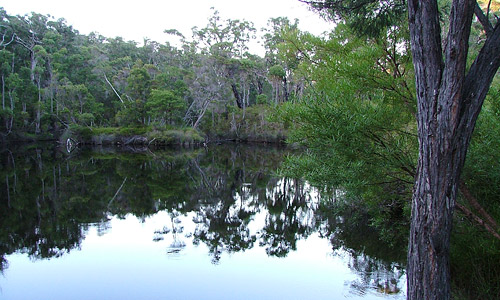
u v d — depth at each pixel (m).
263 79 45.00
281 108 5.50
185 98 38.28
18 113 33.28
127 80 35.00
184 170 19.12
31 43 38.78
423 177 2.55
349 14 4.61
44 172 17.47
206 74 37.53
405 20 5.05
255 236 8.11
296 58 6.47
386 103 5.04
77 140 34.00
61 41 42.88
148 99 34.69
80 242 7.50
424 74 2.55
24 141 34.00
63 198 12.01
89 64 40.44
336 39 5.75
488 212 4.52
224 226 9.01
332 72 5.30
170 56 44.62
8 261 6.38
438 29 2.53
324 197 8.82
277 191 13.77
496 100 4.49
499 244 4.36
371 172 4.96
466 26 2.33
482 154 4.41
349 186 4.91
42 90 34.50
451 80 2.39
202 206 11.26
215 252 6.91
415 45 2.62
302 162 5.48
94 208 10.73
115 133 34.12
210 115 41.72
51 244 7.37
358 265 5.97
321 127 4.83
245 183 15.53
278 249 7.05
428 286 2.53
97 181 15.33
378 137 4.96
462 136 2.43
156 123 34.91
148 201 11.82
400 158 4.92
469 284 4.41
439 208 2.47
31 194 12.55
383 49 5.12
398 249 6.50
